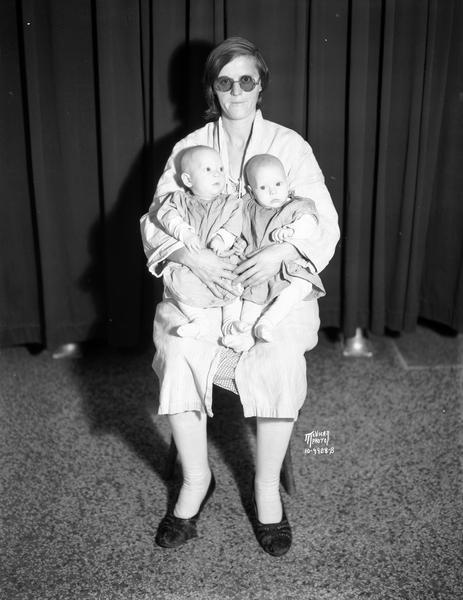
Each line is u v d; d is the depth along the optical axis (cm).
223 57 184
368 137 241
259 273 174
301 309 181
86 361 261
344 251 250
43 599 165
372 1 225
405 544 179
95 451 214
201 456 180
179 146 198
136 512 191
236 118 190
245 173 186
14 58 227
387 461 208
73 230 246
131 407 235
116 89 230
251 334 173
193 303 176
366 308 261
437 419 227
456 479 201
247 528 185
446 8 227
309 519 187
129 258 246
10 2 221
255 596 165
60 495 197
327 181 245
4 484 201
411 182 244
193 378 171
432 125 240
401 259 254
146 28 225
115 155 235
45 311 251
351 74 228
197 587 168
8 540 181
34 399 239
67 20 223
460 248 253
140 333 258
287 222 177
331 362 258
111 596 165
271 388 167
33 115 228
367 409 232
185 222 177
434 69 234
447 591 165
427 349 266
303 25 224
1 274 250
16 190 241
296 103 233
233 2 221
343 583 168
